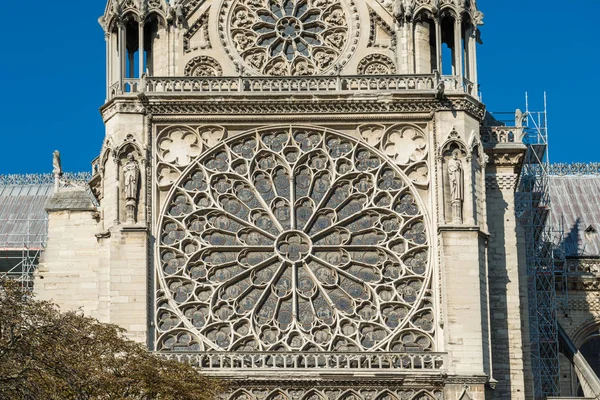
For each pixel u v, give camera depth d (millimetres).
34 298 97000
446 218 92250
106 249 92562
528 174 112875
